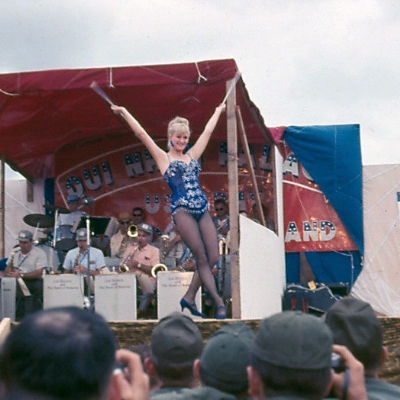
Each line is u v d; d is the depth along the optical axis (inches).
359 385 110.8
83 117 495.2
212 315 426.9
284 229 612.4
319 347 102.1
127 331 339.6
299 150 615.8
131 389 88.8
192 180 353.7
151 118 500.7
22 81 396.8
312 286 539.2
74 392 69.9
